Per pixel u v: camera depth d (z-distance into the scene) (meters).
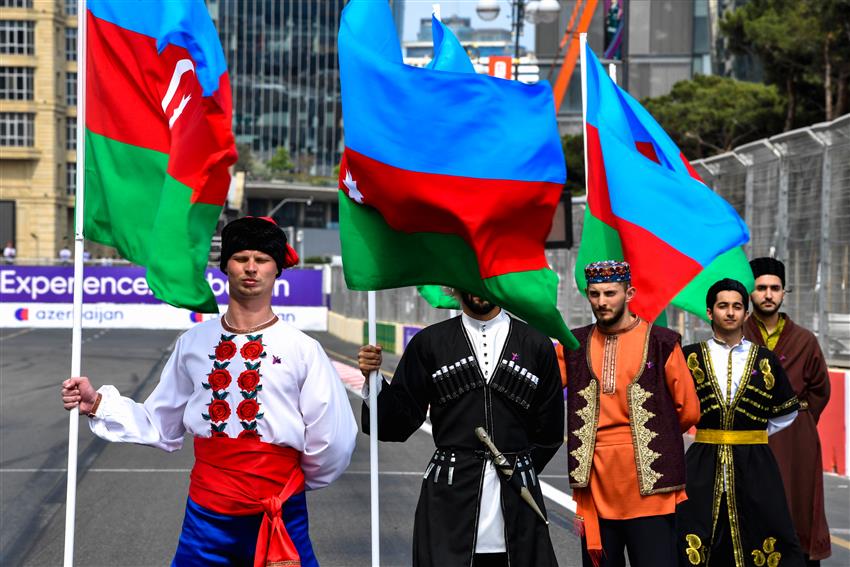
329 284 62.94
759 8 42.12
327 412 5.83
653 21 73.56
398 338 40.41
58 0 117.62
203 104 6.54
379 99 6.24
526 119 6.28
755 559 7.70
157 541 10.72
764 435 7.80
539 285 6.37
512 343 6.54
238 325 5.90
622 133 9.80
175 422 6.09
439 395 6.52
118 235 6.87
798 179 16.84
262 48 158.62
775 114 48.19
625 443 7.14
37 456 16.17
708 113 49.88
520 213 6.30
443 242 6.40
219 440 5.81
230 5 157.62
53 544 10.55
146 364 33.97
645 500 7.07
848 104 40.00
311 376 5.83
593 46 70.81
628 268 7.28
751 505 7.69
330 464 5.93
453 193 6.22
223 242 5.88
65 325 57.84
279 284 59.53
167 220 6.64
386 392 6.53
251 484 5.77
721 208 9.70
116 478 14.36
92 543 10.62
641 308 9.63
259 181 147.12
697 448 7.84
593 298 7.23
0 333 52.00
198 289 6.67
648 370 7.17
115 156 6.80
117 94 6.78
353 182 6.36
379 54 6.32
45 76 116.44
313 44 159.50
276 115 159.75
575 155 57.09
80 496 13.07
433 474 6.50
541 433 6.64
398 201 6.27
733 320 7.75
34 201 116.75
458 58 7.94
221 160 6.56
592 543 7.13
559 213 19.70
